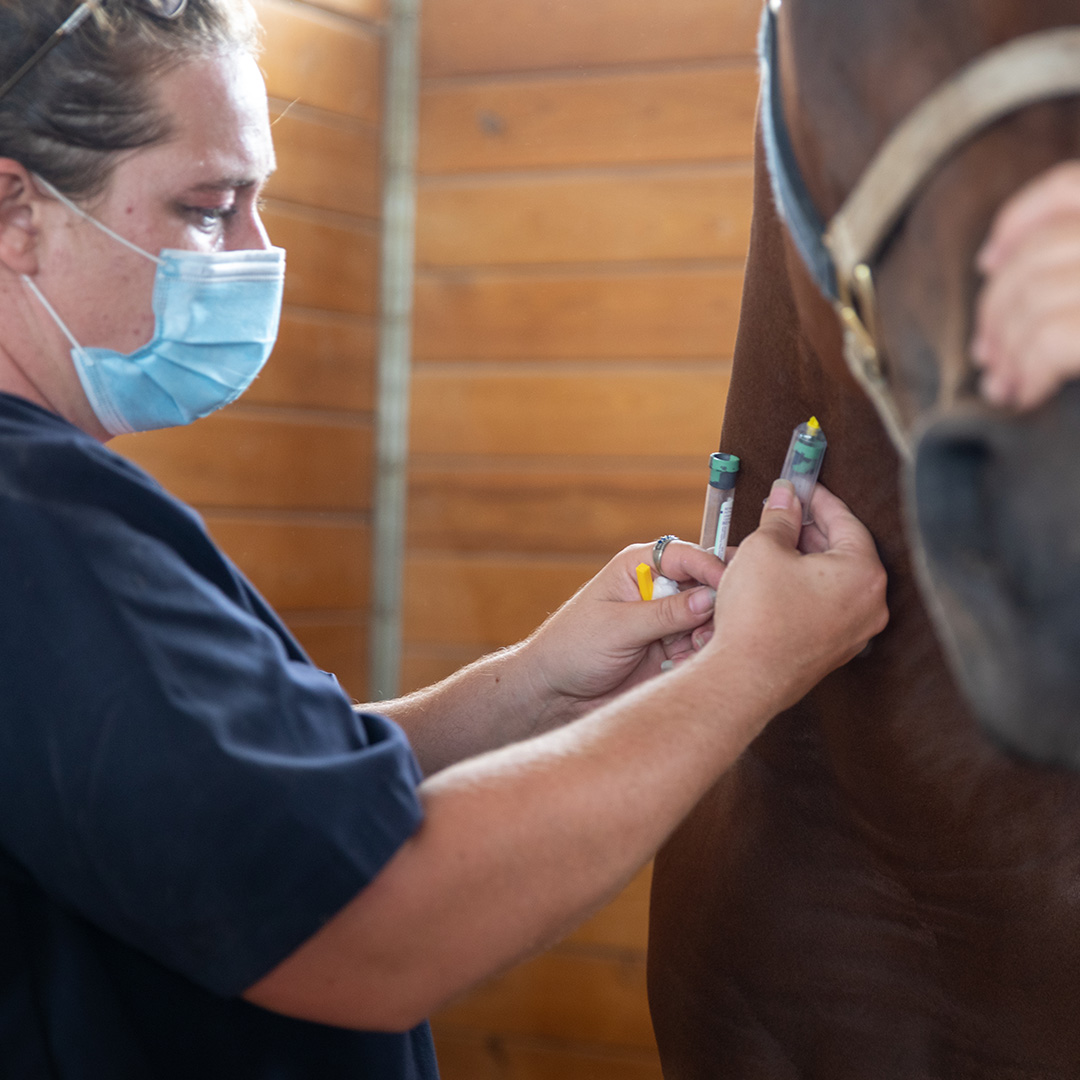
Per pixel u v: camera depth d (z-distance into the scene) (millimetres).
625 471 2254
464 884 570
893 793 743
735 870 900
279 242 2209
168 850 535
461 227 2318
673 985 972
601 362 2260
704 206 2188
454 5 2291
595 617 875
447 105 2311
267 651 595
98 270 705
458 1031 2242
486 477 2324
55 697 545
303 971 563
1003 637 409
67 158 674
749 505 835
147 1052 627
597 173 2244
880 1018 819
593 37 2229
